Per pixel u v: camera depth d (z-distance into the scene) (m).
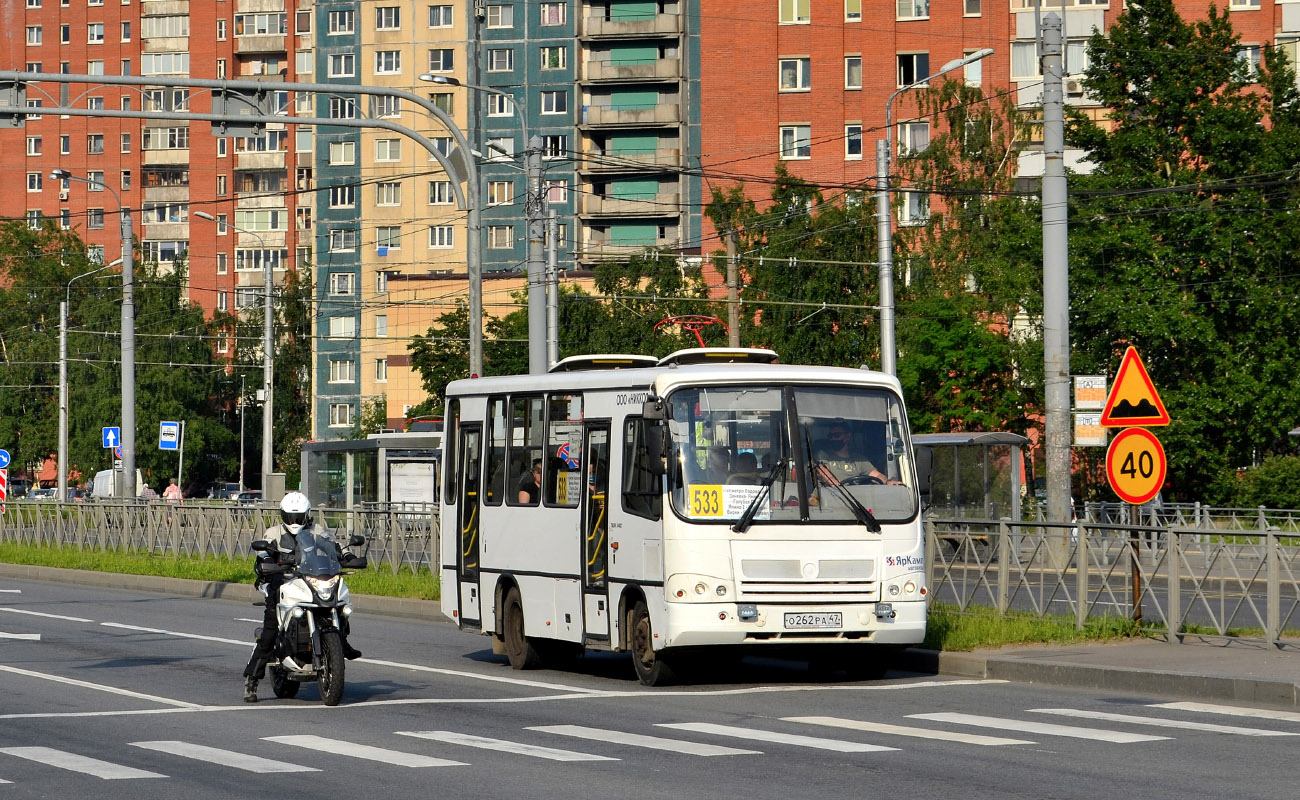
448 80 71.75
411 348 183.75
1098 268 111.44
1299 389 108.56
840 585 36.59
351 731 30.05
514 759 26.36
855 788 23.34
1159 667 36.31
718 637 35.91
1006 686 37.06
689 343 161.38
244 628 54.69
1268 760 25.64
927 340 125.75
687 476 36.34
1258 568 39.94
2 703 34.59
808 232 154.25
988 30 179.62
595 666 43.41
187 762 26.20
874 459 37.69
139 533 86.75
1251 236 111.44
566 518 40.59
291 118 59.06
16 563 88.44
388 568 68.25
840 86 184.25
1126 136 113.56
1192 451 110.44
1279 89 115.19
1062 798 22.36
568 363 44.22
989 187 163.62
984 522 46.38
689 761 26.02
